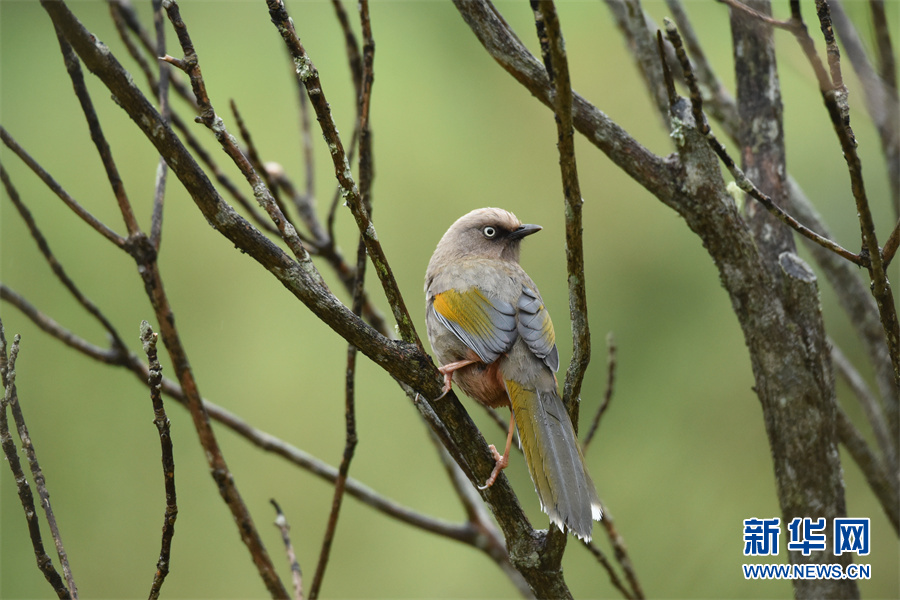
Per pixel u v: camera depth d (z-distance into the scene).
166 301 7.21
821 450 7.21
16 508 11.85
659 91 8.30
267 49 13.51
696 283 12.82
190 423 12.81
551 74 6.20
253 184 5.82
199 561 12.46
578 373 5.95
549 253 13.12
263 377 12.79
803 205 8.65
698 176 7.16
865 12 7.50
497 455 6.52
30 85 13.09
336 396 12.98
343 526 12.76
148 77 7.98
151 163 13.16
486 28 7.18
